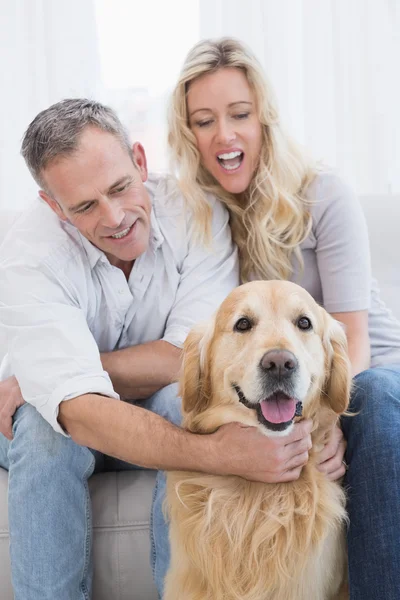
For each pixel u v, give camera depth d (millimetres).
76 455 1805
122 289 2035
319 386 1691
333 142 3625
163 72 3559
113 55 3543
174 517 1709
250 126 2225
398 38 3547
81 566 1786
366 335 2160
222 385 1686
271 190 2219
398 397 1686
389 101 3590
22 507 1753
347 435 1754
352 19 3506
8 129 3521
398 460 1586
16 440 1836
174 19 3529
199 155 2305
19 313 1854
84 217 1872
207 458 1629
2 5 3441
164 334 2102
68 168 1805
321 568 1613
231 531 1631
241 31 3463
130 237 1917
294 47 3588
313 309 1697
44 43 3479
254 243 2244
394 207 2727
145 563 1904
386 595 1522
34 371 1781
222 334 1688
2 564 1880
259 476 1616
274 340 1555
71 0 3438
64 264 1948
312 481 1646
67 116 1836
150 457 1672
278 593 1602
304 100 3574
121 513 1915
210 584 1623
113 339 2121
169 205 2186
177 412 1931
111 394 1769
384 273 2619
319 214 2230
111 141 1851
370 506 1586
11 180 3555
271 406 1563
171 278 2105
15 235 2029
